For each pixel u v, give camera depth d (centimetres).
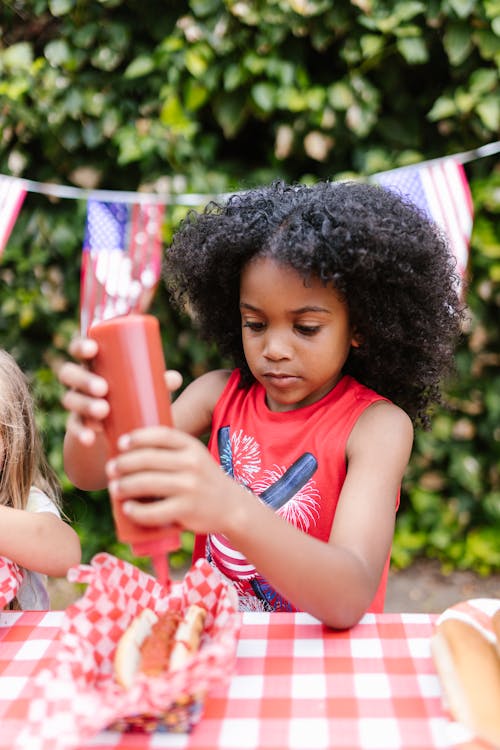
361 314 115
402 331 122
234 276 123
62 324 261
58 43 240
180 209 235
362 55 229
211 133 253
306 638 90
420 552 279
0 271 259
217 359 259
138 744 72
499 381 256
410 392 134
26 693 81
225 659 70
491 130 233
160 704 69
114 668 78
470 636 82
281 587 86
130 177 254
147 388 74
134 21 241
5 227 170
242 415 131
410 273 118
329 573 87
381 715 76
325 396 124
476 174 241
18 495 126
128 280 143
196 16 232
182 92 241
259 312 110
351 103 231
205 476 74
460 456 260
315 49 239
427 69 239
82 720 67
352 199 120
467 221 169
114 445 74
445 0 219
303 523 119
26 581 123
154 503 72
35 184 170
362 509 103
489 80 227
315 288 107
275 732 73
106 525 274
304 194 122
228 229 117
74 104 241
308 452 120
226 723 75
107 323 75
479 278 244
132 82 242
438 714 76
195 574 88
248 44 231
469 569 272
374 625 93
